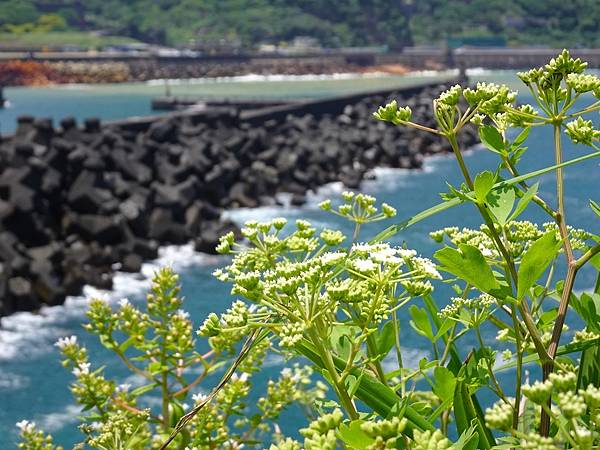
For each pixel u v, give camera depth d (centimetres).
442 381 180
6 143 2495
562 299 182
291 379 316
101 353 1226
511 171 187
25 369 1296
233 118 3594
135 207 2272
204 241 2181
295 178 3219
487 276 174
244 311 180
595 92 185
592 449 140
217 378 878
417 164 3847
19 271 1689
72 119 2805
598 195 2477
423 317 207
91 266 2000
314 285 180
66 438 1009
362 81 13562
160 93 10344
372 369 200
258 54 15325
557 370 186
